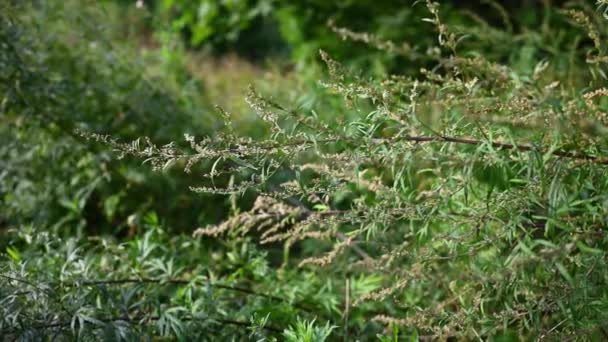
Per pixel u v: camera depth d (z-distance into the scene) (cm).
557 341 227
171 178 381
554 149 195
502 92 286
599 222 212
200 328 266
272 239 266
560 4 547
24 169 384
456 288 269
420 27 496
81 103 392
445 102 225
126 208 384
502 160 201
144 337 255
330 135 218
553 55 403
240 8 585
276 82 483
